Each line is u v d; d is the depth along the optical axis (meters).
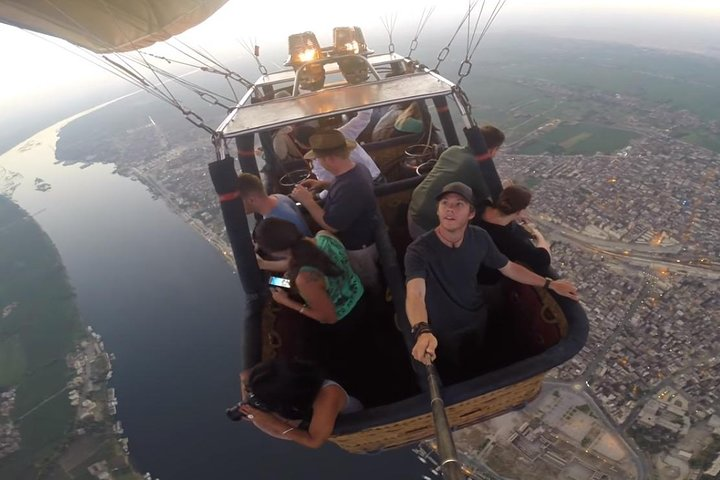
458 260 2.55
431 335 2.23
